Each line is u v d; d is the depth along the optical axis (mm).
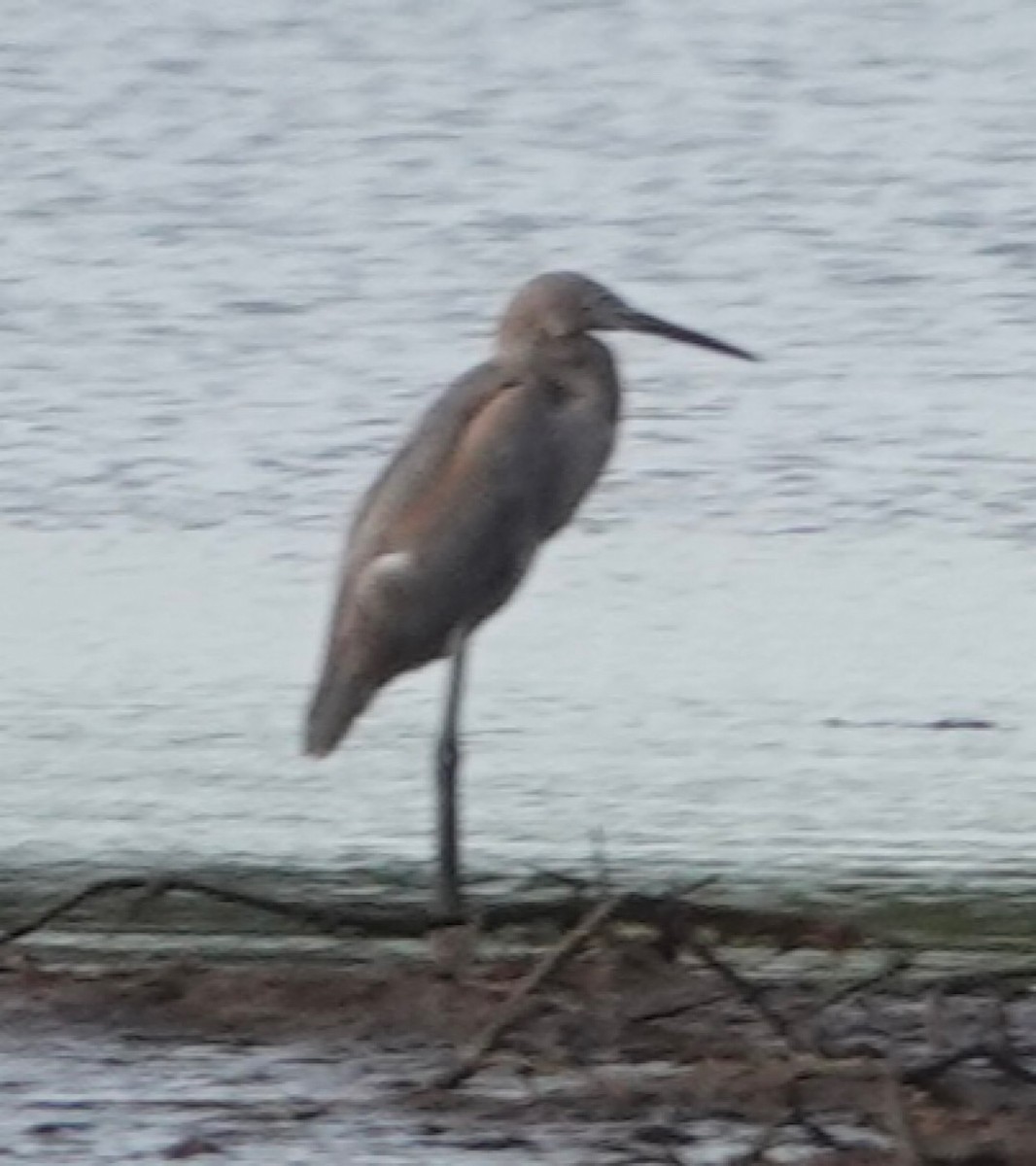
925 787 14391
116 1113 10195
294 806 14141
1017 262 25641
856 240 26406
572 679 16094
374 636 13375
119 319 24047
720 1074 10172
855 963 11797
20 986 11508
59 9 34062
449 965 11516
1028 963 11930
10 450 20516
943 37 33688
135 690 15930
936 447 20359
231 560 18422
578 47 33531
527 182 28578
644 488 19594
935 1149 9570
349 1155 9742
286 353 23375
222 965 11938
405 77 32562
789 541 18672
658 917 11289
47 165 29156
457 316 24797
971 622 17047
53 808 14055
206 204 27969
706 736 15164
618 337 23062
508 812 14023
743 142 30047
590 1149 9781
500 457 13445
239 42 33562
